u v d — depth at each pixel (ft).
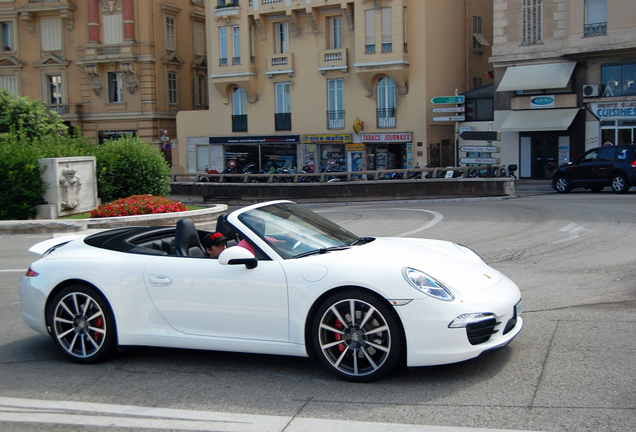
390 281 14.53
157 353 18.33
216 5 126.00
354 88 115.96
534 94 98.43
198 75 150.61
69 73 139.64
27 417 13.96
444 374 15.25
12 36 140.87
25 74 141.08
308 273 15.35
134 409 14.14
